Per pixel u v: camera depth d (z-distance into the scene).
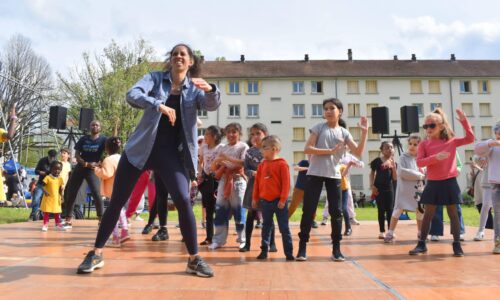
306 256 4.06
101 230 3.25
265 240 4.02
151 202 6.99
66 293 2.48
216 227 4.81
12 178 17.03
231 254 4.30
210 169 5.17
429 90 44.97
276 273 3.19
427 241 5.46
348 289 2.62
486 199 5.53
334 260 3.83
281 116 43.91
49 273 3.10
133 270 3.25
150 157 3.15
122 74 28.78
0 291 2.53
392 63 47.69
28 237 5.61
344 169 6.50
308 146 4.01
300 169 5.51
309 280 2.91
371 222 9.20
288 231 3.95
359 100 44.59
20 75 32.47
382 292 2.53
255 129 4.77
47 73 35.03
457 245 4.16
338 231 3.89
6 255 3.99
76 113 29.03
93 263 3.17
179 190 3.10
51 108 12.48
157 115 3.09
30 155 31.59
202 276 3.01
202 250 4.61
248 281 2.87
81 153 6.68
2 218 9.94
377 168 6.23
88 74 29.47
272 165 4.10
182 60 3.24
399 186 5.55
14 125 5.97
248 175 4.62
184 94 3.22
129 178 3.18
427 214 4.31
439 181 4.24
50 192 6.71
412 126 10.80
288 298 2.38
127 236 5.17
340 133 4.12
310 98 44.34
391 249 4.68
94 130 6.73
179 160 3.22
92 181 6.60
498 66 47.03
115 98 28.55
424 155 4.44
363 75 44.59
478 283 2.79
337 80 44.72
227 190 4.77
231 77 43.75
